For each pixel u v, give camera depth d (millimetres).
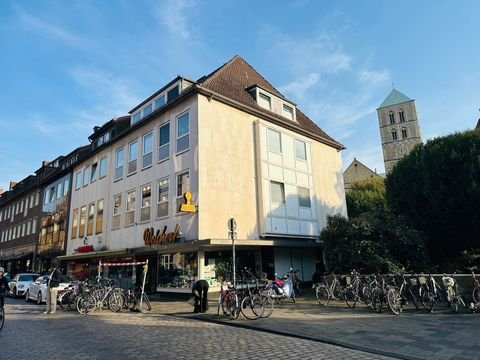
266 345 7059
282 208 20328
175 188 18219
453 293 10398
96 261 23859
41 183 35250
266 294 11492
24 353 6781
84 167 28016
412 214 19719
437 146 19531
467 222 18078
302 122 25422
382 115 73125
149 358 6250
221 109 18797
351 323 9086
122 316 11891
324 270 22188
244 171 19078
